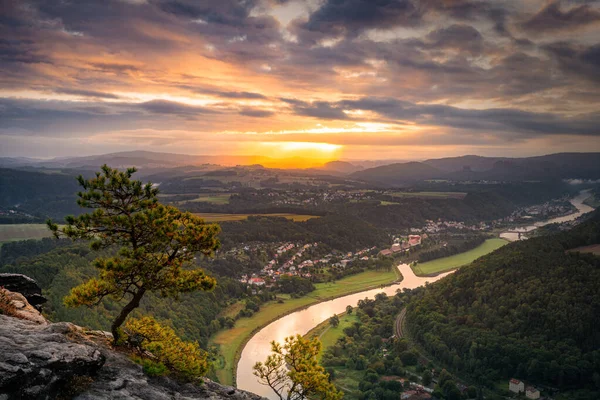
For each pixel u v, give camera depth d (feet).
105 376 64.95
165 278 78.54
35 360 54.80
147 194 81.30
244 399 77.41
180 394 69.92
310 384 88.12
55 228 74.69
